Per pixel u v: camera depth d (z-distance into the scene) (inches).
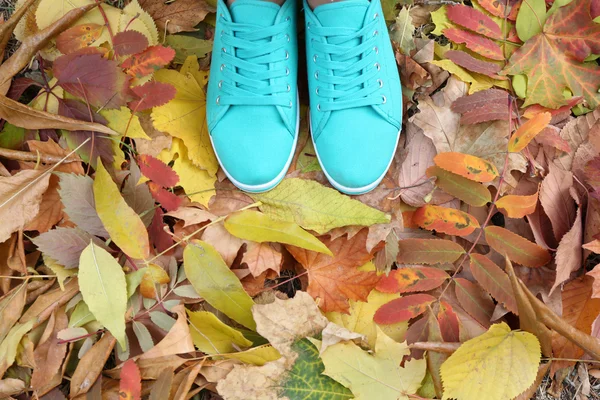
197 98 40.2
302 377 33.6
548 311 32.2
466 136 39.6
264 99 36.8
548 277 36.9
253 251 37.0
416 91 40.9
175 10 42.0
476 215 39.3
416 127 40.0
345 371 32.8
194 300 36.5
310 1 36.9
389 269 36.6
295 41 39.6
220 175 39.6
